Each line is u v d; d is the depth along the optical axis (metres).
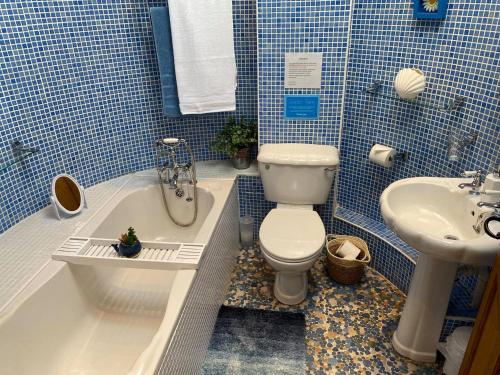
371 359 1.85
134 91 2.38
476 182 1.58
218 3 2.07
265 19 2.10
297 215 2.22
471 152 1.78
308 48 2.14
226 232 2.24
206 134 2.63
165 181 2.40
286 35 2.12
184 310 1.51
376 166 2.34
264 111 2.35
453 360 1.64
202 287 1.76
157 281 2.15
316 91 2.24
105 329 1.85
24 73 1.92
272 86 2.27
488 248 1.25
